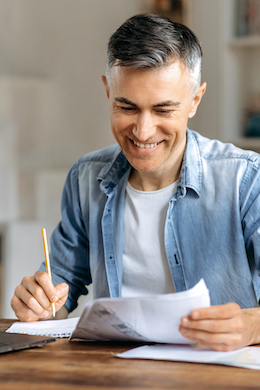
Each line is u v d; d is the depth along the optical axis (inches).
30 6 155.8
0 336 44.1
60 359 38.5
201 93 53.1
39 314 49.9
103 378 34.1
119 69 46.2
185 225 55.2
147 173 55.8
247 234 53.8
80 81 154.6
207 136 119.0
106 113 152.8
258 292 56.4
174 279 55.1
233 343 38.9
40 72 156.9
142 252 57.0
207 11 117.3
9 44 157.1
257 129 114.3
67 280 61.0
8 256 133.6
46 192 143.9
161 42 45.2
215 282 54.2
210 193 55.1
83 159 64.3
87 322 40.1
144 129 46.9
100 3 150.2
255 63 116.6
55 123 156.8
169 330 39.4
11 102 153.2
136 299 37.6
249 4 112.9
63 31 154.9
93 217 59.9
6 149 150.0
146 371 35.5
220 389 31.9
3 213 148.9
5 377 34.6
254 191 53.6
